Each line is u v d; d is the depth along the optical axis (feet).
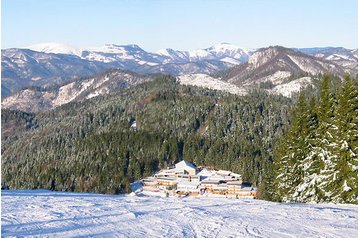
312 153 136.26
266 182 192.03
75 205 93.50
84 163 474.08
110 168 444.14
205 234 64.54
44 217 75.31
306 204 106.01
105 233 63.46
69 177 453.17
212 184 357.41
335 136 125.70
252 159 431.43
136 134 533.55
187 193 343.87
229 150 464.24
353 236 65.46
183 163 421.18
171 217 79.25
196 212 86.12
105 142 526.16
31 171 513.04
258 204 103.81
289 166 145.48
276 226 71.87
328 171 127.13
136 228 67.97
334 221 77.56
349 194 120.16
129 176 431.02
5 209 84.02
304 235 65.41
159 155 474.90
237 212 87.81
